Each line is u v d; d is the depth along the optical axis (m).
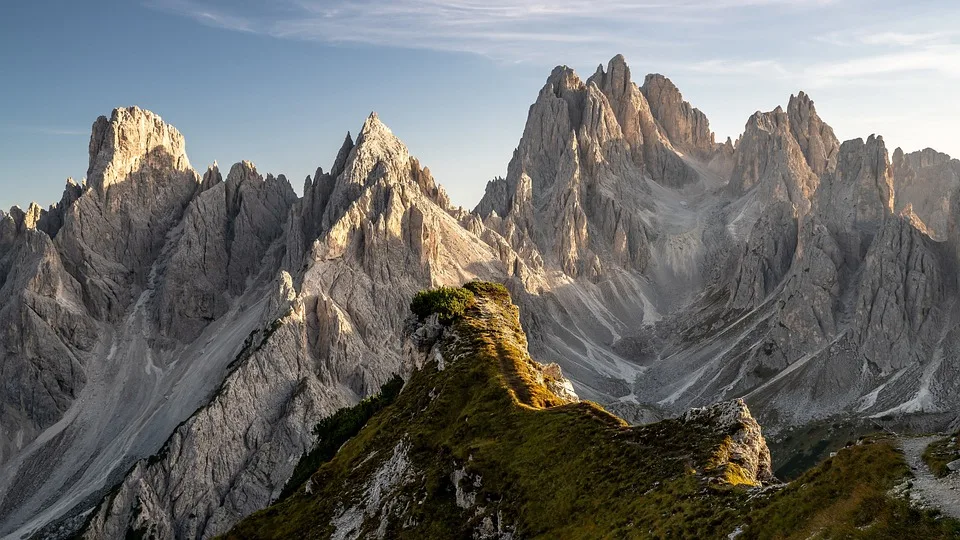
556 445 69.00
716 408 60.94
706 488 50.81
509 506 65.19
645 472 58.06
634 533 51.09
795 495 43.69
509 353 99.19
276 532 90.06
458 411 88.50
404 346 122.06
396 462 86.44
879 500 39.12
